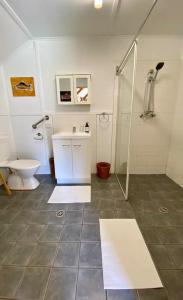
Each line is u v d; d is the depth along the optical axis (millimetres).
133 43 1644
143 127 2713
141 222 1715
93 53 2389
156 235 1539
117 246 1417
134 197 2186
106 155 2873
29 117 2674
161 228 1629
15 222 1735
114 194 2262
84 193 2295
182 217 1793
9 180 2432
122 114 2463
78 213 1872
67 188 2438
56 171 2506
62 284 1116
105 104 2615
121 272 1192
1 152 2430
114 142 2799
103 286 1100
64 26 2039
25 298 1041
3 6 1585
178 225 1672
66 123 2705
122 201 2098
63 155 2424
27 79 2490
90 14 1792
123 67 2246
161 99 2582
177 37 2314
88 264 1255
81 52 2387
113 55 2395
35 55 2393
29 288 1096
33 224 1703
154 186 2479
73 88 2443
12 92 2547
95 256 1323
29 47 2354
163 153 2824
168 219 1760
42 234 1565
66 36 2301
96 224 1691
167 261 1279
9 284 1123
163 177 2789
